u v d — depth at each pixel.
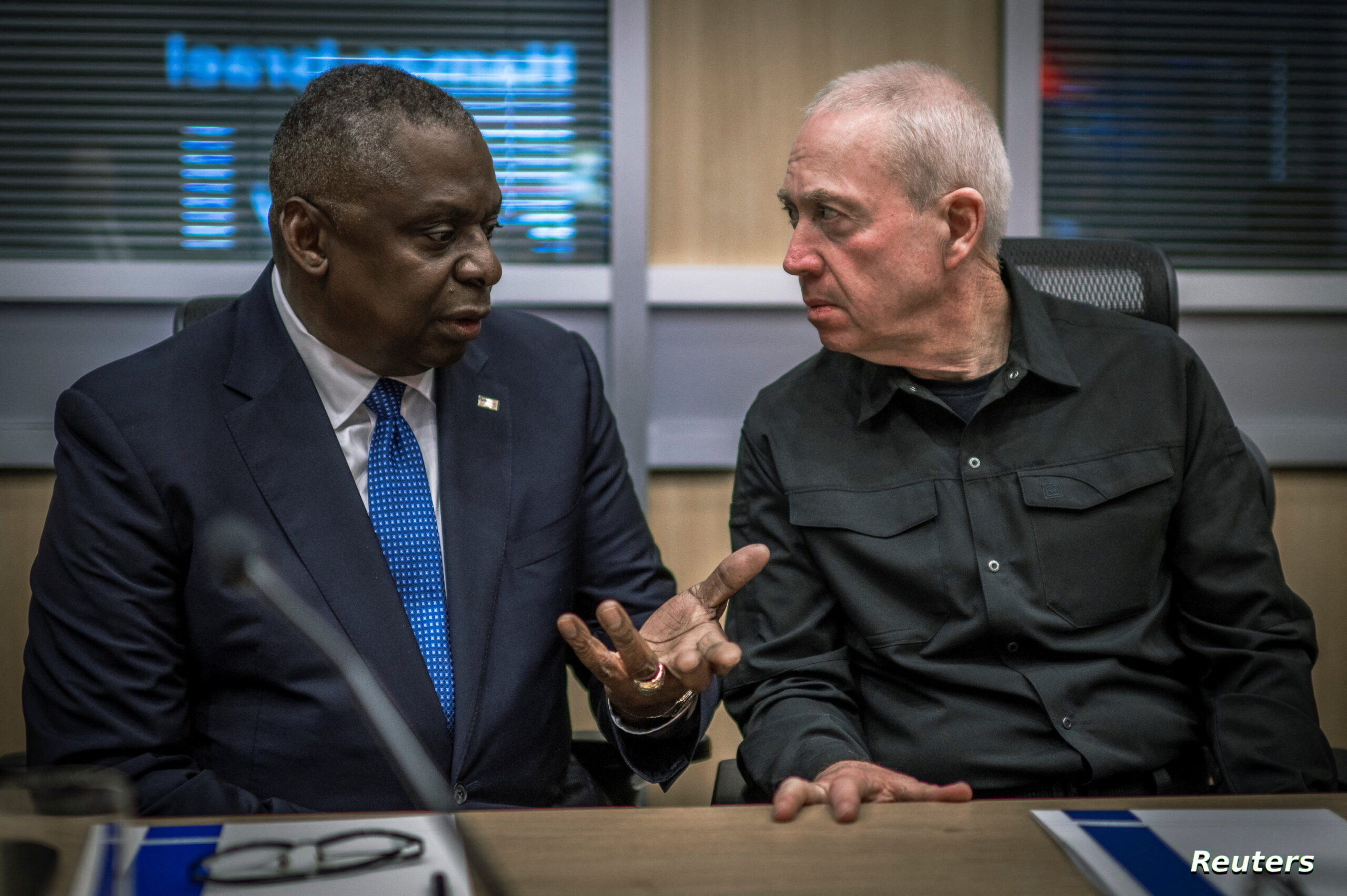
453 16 2.67
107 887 0.77
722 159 2.70
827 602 1.46
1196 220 2.79
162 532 1.25
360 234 1.21
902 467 1.44
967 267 1.39
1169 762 1.39
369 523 1.30
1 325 2.61
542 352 1.51
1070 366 1.45
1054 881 0.80
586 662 1.17
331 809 1.23
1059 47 2.74
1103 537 1.40
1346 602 2.81
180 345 1.35
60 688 1.23
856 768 1.11
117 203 2.64
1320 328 2.80
